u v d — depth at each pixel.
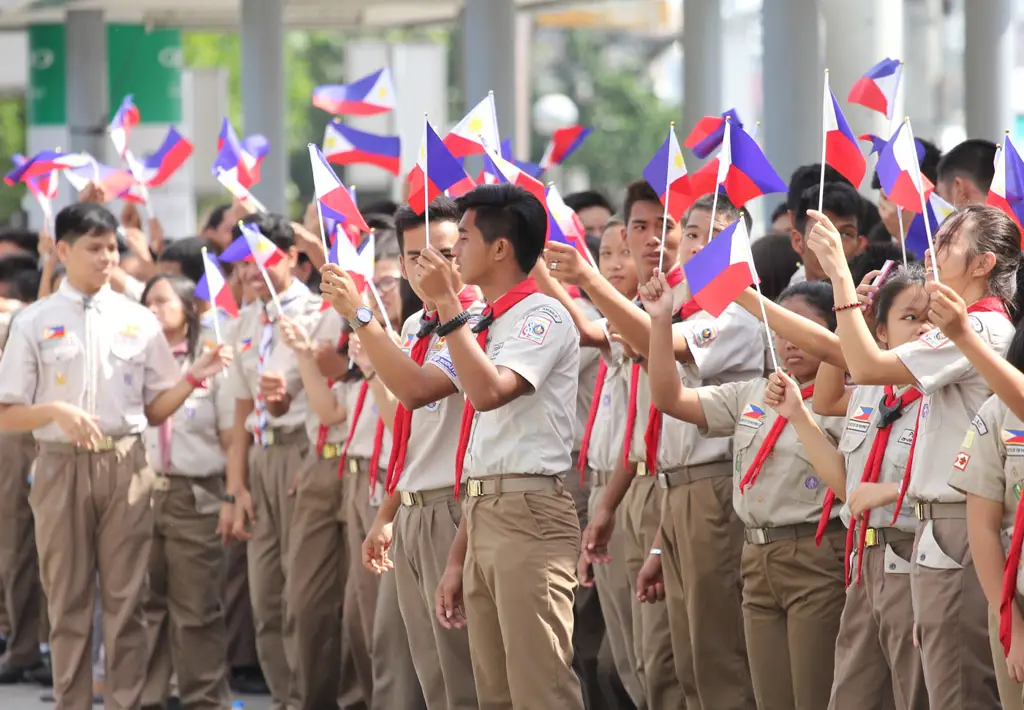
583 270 10.15
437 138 10.27
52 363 12.77
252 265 13.84
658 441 11.09
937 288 7.65
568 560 9.45
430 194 10.48
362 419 12.76
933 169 12.44
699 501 10.95
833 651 10.10
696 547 10.94
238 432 14.22
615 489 11.56
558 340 9.38
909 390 9.11
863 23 19.09
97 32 30.25
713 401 10.40
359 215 10.75
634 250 11.73
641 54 74.50
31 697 15.73
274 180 24.95
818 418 10.11
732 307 10.95
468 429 9.62
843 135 10.15
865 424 9.35
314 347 13.20
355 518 12.77
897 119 11.52
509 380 9.10
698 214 10.99
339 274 9.27
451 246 10.45
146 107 32.19
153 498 13.63
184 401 13.30
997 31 21.61
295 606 13.40
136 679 12.88
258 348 14.05
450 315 8.95
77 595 12.80
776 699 10.36
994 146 10.96
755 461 10.16
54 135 32.00
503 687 9.60
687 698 11.25
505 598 9.31
